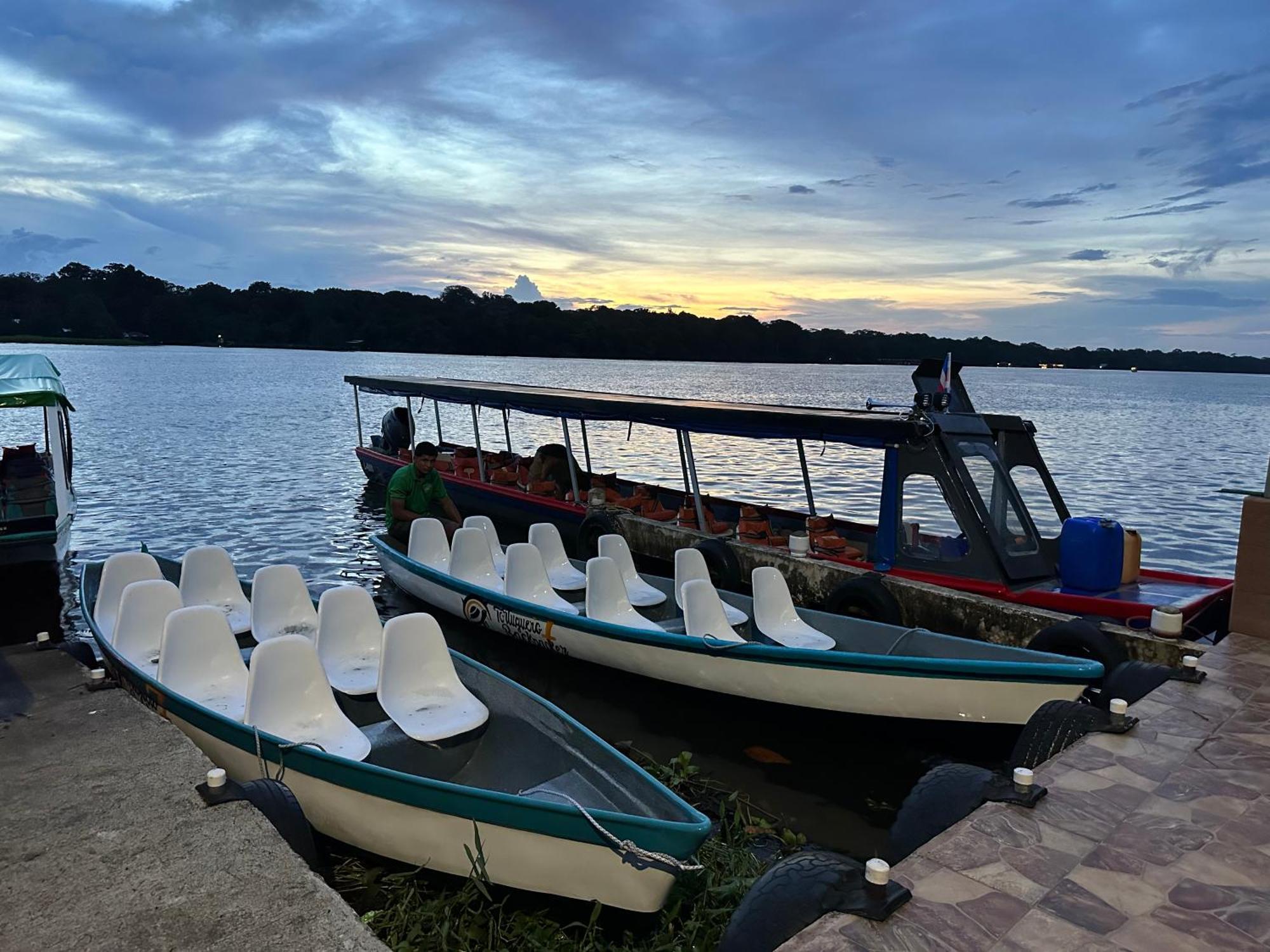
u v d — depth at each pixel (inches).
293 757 206.4
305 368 3624.5
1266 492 297.7
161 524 667.4
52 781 189.3
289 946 135.1
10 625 443.5
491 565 413.1
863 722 289.4
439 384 717.3
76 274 6072.8
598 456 1222.3
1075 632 296.8
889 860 175.0
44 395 527.8
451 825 190.7
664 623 350.0
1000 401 2942.9
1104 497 930.1
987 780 177.9
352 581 511.8
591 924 177.9
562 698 337.4
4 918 141.2
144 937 136.8
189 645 249.4
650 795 188.7
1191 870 149.7
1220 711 227.0
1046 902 138.9
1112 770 190.5
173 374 3016.7
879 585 360.2
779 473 1064.2
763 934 132.0
